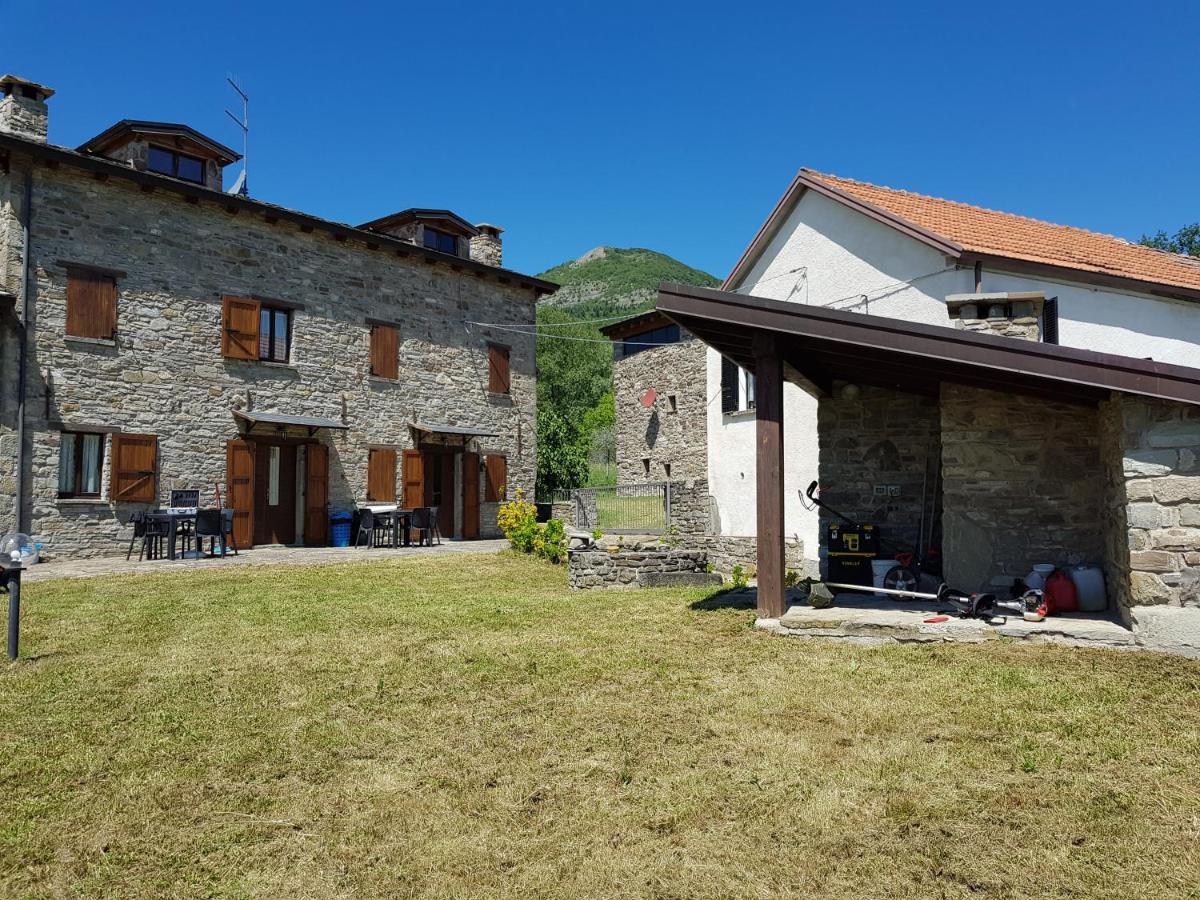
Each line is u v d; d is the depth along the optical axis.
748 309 6.61
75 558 13.14
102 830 3.46
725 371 16.42
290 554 14.34
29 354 12.77
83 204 13.47
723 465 16.52
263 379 15.72
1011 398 7.33
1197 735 4.23
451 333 19.28
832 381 9.63
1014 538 7.26
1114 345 11.04
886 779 3.85
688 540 13.66
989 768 3.94
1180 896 2.85
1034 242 11.99
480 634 7.20
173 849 3.30
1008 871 3.05
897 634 6.42
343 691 5.42
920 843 3.27
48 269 13.02
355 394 17.22
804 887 2.98
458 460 19.44
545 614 8.20
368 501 17.25
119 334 13.80
